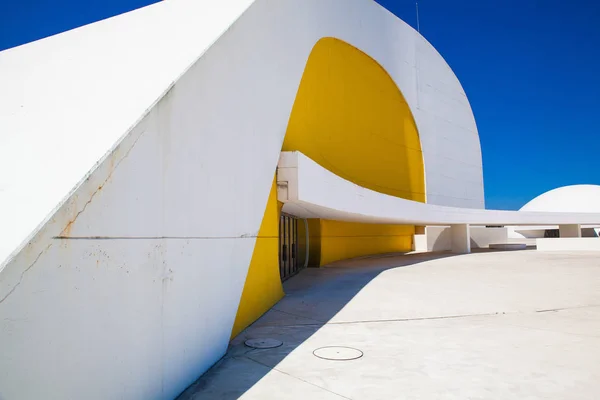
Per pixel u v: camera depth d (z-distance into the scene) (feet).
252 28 19.29
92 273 8.06
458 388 12.29
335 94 52.01
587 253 71.77
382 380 12.91
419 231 90.33
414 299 27.94
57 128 10.52
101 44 17.92
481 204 95.55
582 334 18.80
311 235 53.06
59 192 7.66
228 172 15.69
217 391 11.84
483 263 53.72
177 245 11.50
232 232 16.06
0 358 6.14
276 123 23.17
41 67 16.06
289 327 20.21
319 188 31.81
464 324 20.89
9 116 11.84
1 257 6.34
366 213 44.16
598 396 11.70
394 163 68.54
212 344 14.12
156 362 10.28
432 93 81.00
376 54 63.00
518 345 16.96
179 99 11.78
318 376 13.23
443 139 82.99
